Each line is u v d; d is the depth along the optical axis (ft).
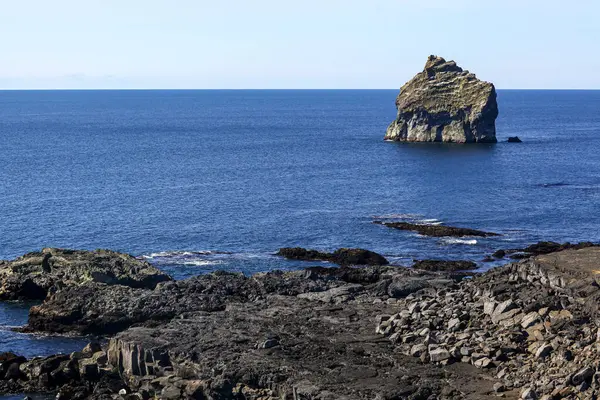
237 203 359.87
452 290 172.86
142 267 221.66
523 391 118.42
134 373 148.56
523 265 162.71
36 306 196.44
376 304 177.58
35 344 177.47
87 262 220.64
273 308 176.14
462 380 127.65
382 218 326.03
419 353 140.67
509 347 132.87
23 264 224.33
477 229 306.76
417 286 193.36
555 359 125.08
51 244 277.44
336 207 352.08
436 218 327.88
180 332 159.33
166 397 135.74
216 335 156.35
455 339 141.08
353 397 124.26
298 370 136.36
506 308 144.66
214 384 133.59
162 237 288.30
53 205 350.64
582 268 152.97
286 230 301.22
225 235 292.20
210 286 201.77
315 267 232.94
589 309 134.92
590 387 114.32
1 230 298.15
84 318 189.67
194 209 343.87
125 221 316.81
